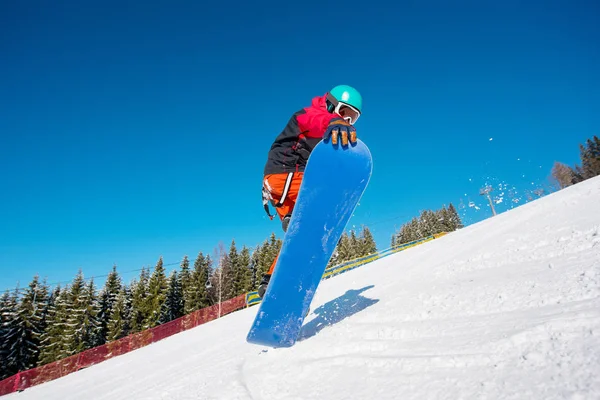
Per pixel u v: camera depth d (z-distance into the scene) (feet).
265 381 5.09
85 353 56.03
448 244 23.11
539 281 5.65
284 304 6.91
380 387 3.63
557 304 4.33
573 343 3.10
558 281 5.25
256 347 8.71
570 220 11.64
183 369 10.32
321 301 14.84
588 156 147.95
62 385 23.81
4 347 83.35
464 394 2.93
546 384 2.64
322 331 7.27
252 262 132.67
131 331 98.27
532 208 20.77
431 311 6.13
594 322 3.33
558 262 6.86
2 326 84.89
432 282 9.87
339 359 4.94
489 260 10.22
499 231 17.49
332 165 7.32
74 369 54.54
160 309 103.65
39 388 28.68
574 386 2.46
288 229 7.16
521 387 2.72
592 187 17.98
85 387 17.15
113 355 57.93
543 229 11.91
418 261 19.57
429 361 3.84
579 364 2.72
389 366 4.12
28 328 87.35
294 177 8.64
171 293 115.75
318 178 7.27
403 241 154.71
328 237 7.30
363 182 7.50
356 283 20.01
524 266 7.78
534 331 3.55
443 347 4.14
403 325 5.69
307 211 7.22
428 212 161.58
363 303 9.82
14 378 49.62
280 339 6.72
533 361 3.07
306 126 8.49
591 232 8.55
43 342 88.12
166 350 22.11
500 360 3.33
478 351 3.66
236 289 124.47
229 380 5.76
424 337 4.83
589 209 12.46
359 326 6.53
